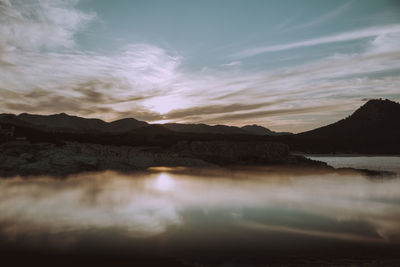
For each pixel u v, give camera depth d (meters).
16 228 12.88
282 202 21.78
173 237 12.27
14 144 31.28
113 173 29.89
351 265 9.73
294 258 10.31
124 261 9.45
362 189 30.73
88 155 33.16
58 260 9.34
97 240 11.48
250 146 48.31
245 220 15.77
